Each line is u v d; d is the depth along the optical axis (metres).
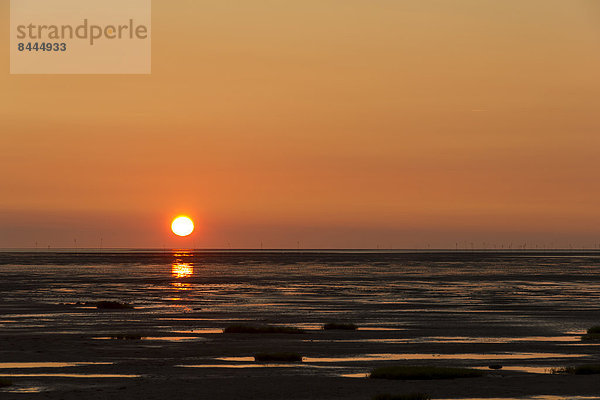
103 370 34.53
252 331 51.06
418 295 92.94
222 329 53.56
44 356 39.31
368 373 33.84
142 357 39.06
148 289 104.88
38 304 76.62
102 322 58.53
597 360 38.47
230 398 27.80
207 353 40.62
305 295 92.62
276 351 41.56
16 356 39.31
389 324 58.06
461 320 61.25
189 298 87.06
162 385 30.41
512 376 32.91
